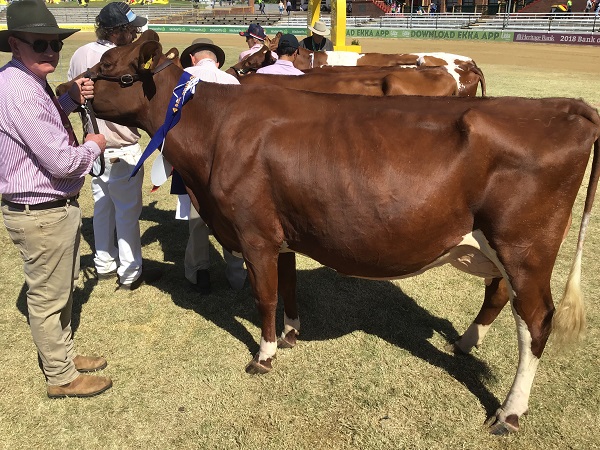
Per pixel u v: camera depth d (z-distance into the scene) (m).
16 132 2.64
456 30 31.48
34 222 2.85
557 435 3.02
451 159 2.70
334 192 2.87
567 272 4.82
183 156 3.35
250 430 3.11
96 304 4.43
